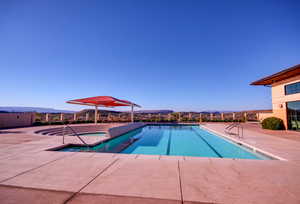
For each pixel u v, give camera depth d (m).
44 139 7.25
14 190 2.41
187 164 3.69
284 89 10.80
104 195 2.25
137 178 2.88
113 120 21.89
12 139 7.20
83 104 12.77
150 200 2.12
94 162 3.85
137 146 8.20
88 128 12.84
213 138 10.54
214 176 2.98
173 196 2.23
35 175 3.02
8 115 13.06
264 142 6.80
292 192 2.35
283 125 11.00
